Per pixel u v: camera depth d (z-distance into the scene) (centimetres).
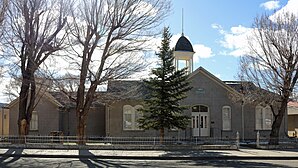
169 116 2984
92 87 2969
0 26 2591
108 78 2934
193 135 3797
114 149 2777
